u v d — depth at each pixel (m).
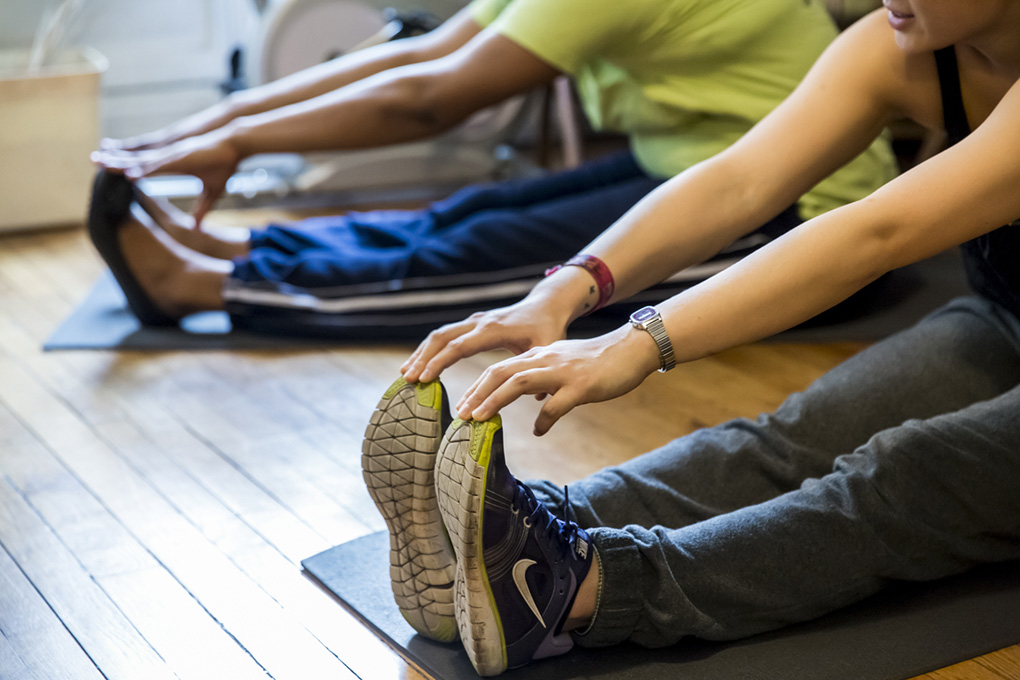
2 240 2.87
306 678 1.18
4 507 1.54
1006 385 1.39
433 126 2.08
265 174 3.31
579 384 1.03
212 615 1.29
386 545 1.44
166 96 3.52
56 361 2.10
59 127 2.88
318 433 1.80
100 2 3.36
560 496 1.27
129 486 1.61
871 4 2.51
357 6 3.03
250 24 3.53
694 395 1.94
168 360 2.11
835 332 2.19
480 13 2.29
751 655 1.19
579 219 2.12
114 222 2.15
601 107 2.14
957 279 2.43
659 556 1.15
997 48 1.16
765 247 1.10
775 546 1.17
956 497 1.20
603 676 1.15
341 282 2.17
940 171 1.07
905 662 1.18
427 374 1.12
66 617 1.29
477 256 2.14
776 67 1.96
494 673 1.14
